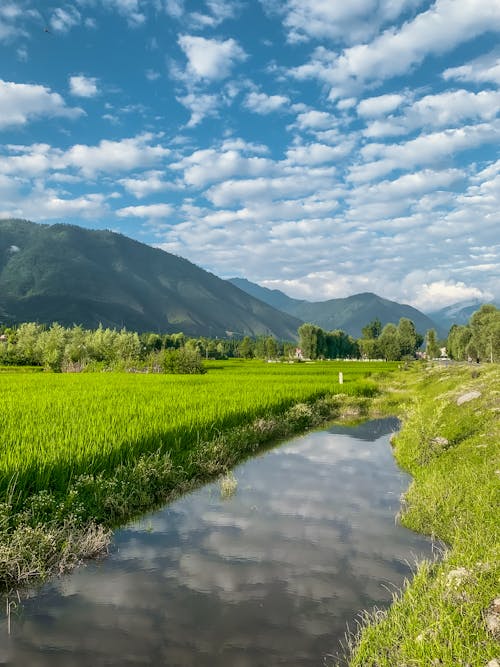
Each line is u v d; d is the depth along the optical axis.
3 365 81.00
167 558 8.23
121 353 79.25
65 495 9.42
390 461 15.95
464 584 6.25
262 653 5.59
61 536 8.30
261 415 21.05
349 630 6.07
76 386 31.31
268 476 13.95
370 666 5.28
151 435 13.78
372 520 10.15
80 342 87.38
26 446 11.27
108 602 6.76
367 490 12.48
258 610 6.53
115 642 5.79
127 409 18.55
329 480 13.52
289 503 11.36
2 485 9.05
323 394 31.22
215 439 15.66
